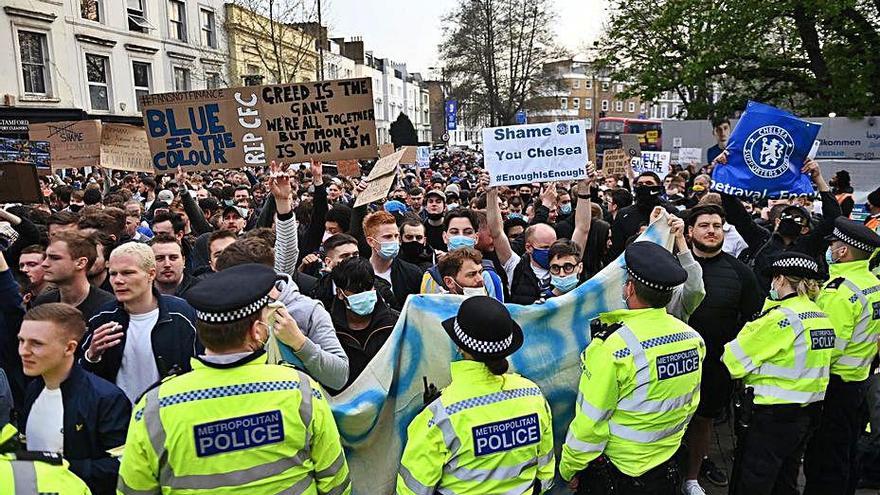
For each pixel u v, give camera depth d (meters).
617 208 9.02
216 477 2.15
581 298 3.60
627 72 22.28
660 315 3.13
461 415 2.60
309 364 2.97
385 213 5.04
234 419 2.17
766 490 3.65
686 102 23.05
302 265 5.48
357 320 3.74
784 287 3.75
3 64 18.95
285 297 3.39
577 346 3.57
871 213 7.45
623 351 2.99
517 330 2.77
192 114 5.53
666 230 3.87
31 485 2.01
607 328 3.12
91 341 3.21
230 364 2.22
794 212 5.81
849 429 4.10
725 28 19.45
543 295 4.66
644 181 6.46
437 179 18.39
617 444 3.06
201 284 2.27
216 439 2.15
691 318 4.36
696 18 20.25
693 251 4.56
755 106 5.55
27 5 19.73
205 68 29.19
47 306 2.76
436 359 3.17
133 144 10.18
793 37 19.94
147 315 3.37
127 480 2.17
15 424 2.97
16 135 16.03
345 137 5.58
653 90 21.05
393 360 3.04
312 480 2.37
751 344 3.66
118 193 9.62
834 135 18.12
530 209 9.29
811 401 3.63
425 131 91.88
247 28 29.23
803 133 5.42
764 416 3.64
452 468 2.63
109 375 3.27
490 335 2.60
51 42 20.70
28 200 5.64
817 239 5.42
